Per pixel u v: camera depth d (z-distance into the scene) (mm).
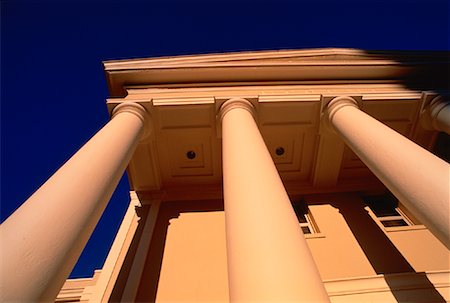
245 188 8938
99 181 10398
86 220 8828
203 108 17156
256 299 5465
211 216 19953
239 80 19203
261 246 6605
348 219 18766
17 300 5855
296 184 21688
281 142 19625
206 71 19047
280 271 5926
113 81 18938
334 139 18531
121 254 17078
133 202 21016
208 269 15898
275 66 19016
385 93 17547
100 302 14305
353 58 20562
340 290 13367
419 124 18203
